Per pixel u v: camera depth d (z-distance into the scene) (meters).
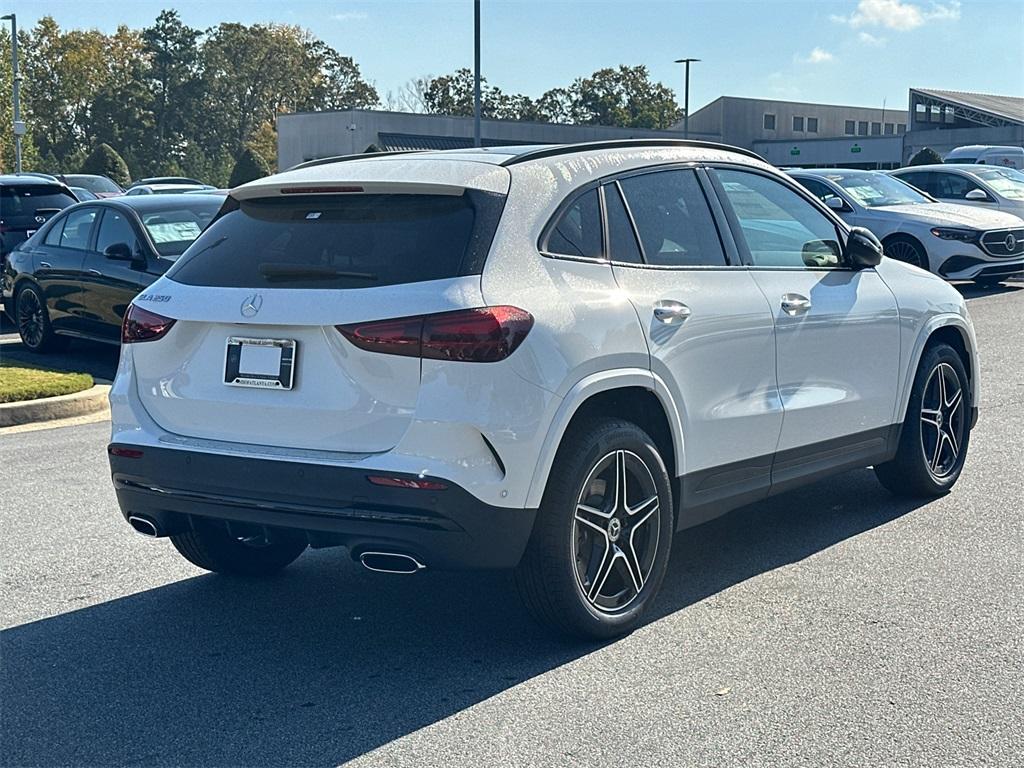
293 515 4.31
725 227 5.38
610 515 4.63
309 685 4.33
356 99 127.81
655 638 4.72
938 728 3.88
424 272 4.28
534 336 4.28
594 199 4.82
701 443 5.04
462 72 114.38
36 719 4.07
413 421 4.14
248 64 120.06
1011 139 61.72
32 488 7.23
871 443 6.18
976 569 5.50
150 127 114.12
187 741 3.89
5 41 95.69
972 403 6.91
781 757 3.68
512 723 3.97
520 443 4.21
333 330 4.27
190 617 5.07
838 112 77.12
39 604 5.24
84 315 12.26
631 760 3.68
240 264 4.64
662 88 122.19
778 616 4.93
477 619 5.00
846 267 6.08
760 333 5.30
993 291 17.77
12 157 77.75
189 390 4.60
